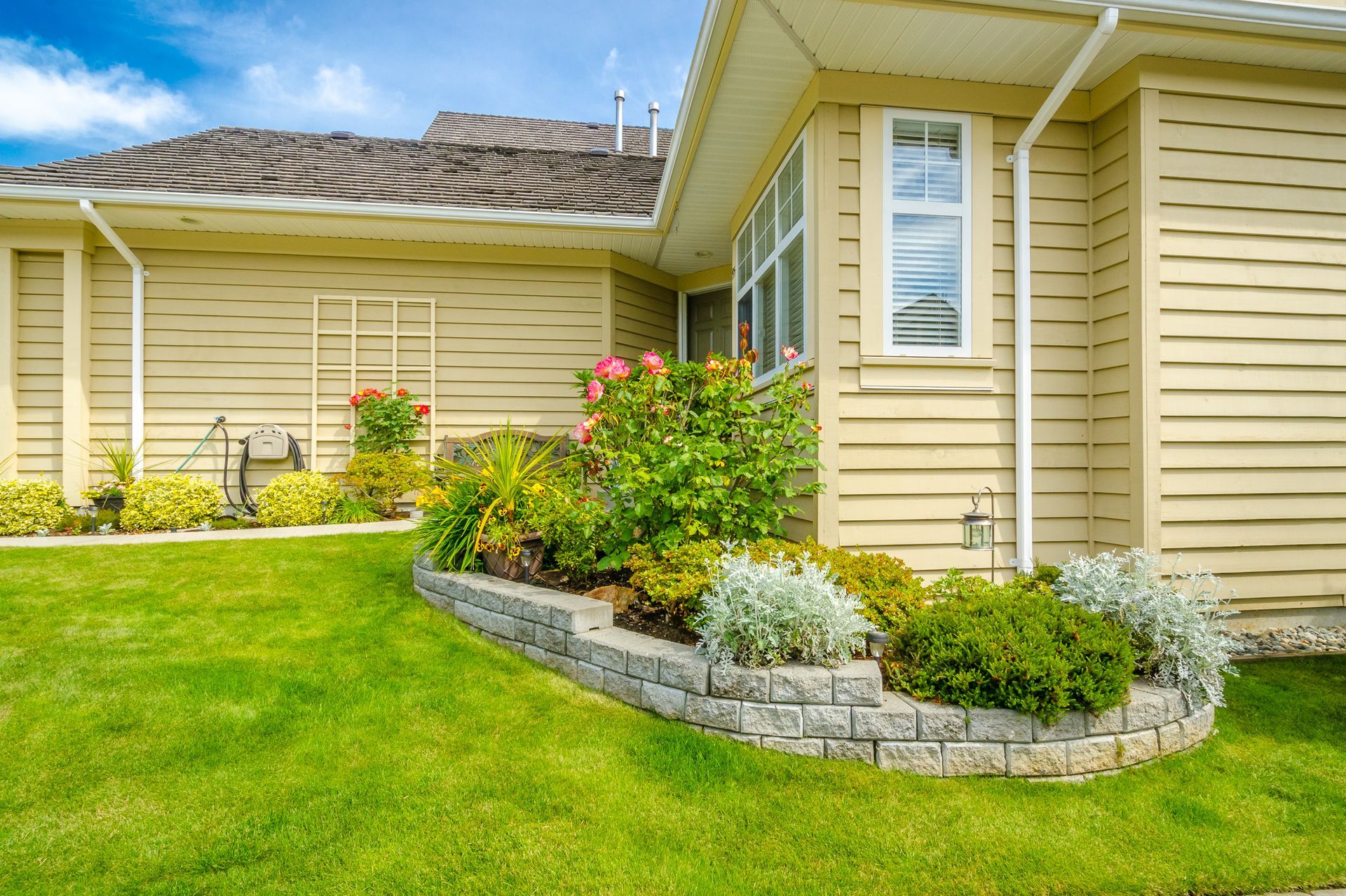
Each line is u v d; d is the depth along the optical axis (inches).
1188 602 109.7
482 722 105.0
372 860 74.9
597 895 70.7
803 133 172.7
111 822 80.8
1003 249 169.2
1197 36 145.6
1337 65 158.2
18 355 253.9
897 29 145.1
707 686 102.1
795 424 149.3
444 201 271.0
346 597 160.1
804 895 71.2
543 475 173.6
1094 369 169.3
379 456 263.9
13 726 100.8
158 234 265.4
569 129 515.8
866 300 162.7
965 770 93.4
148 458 264.8
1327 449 161.3
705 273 324.8
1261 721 111.0
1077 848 79.0
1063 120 169.6
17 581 165.3
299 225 261.0
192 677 117.0
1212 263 156.8
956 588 126.9
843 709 96.0
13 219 250.1
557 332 291.1
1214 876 75.0
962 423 166.7
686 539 144.8
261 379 273.7
